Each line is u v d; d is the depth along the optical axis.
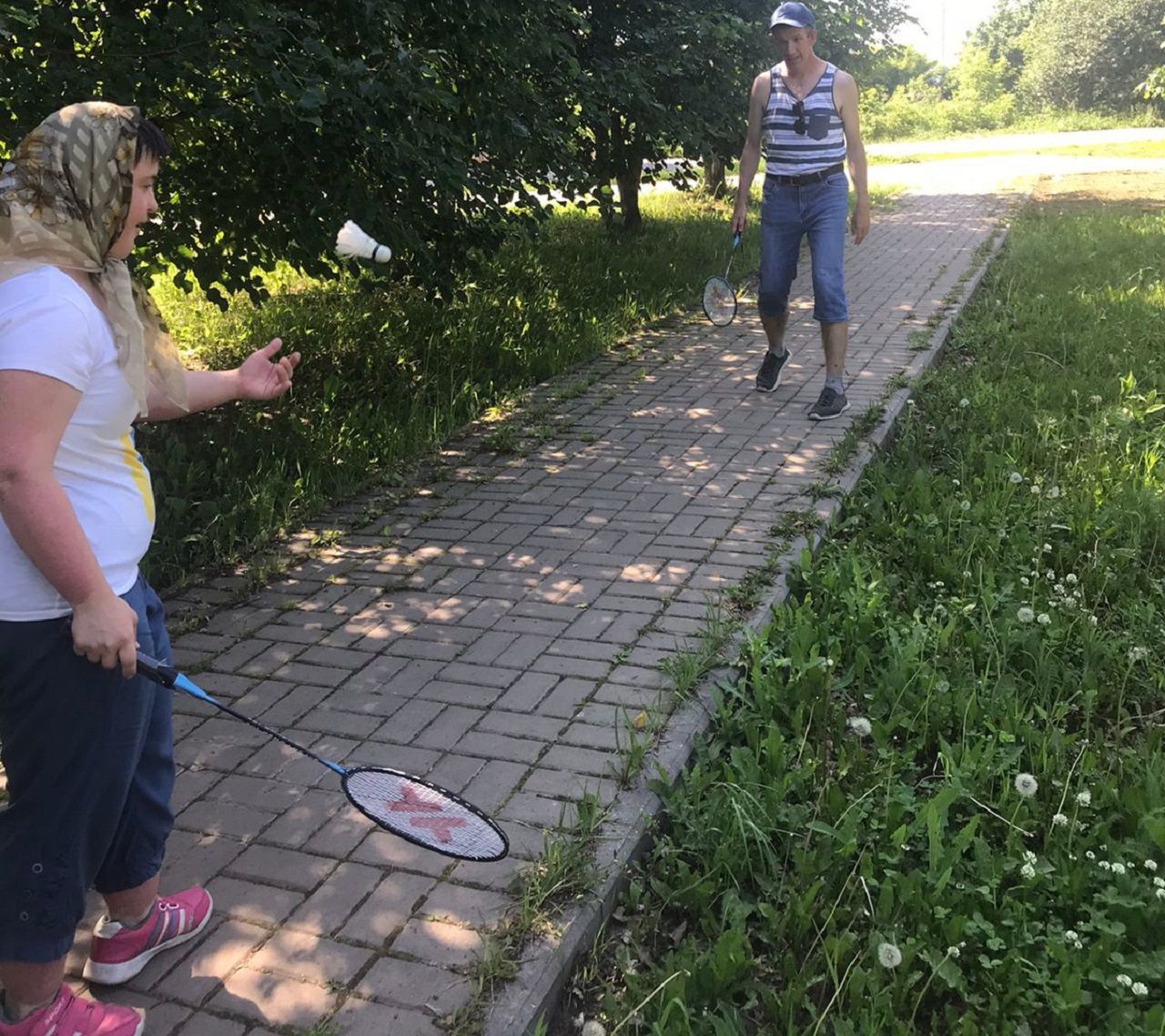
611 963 2.71
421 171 6.51
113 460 2.21
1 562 2.06
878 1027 2.36
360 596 4.68
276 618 4.51
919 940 2.64
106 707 2.18
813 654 3.82
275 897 2.83
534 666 3.97
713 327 9.84
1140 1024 2.40
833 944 2.58
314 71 5.85
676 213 18.06
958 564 4.68
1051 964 2.60
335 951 2.63
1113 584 4.48
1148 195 18.61
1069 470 5.59
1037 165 27.61
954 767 3.26
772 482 5.77
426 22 7.16
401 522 5.56
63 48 5.28
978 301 10.25
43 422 1.96
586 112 9.85
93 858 2.31
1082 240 12.92
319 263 6.86
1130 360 7.59
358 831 3.09
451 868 2.91
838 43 14.22
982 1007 2.48
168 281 10.95
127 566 2.25
